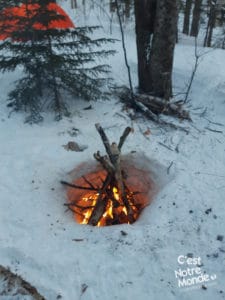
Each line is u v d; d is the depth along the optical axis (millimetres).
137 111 6762
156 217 4125
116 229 3938
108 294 3199
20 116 6410
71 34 6230
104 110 6777
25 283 3020
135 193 5023
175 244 3732
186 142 5766
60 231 3941
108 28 15438
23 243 3719
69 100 7023
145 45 6859
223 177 4887
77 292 3207
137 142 5730
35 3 5867
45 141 5672
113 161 4707
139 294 3203
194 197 4445
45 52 6066
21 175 4840
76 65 6324
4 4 5992
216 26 18656
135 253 3611
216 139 5887
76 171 5141
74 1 19609
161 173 5066
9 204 4309
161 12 6293
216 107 7207
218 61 10531
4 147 5508
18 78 7637
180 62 10211
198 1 16156
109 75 8430
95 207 4637
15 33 6035
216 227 3975
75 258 3549
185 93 7520
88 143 5691
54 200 4523
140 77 7250
